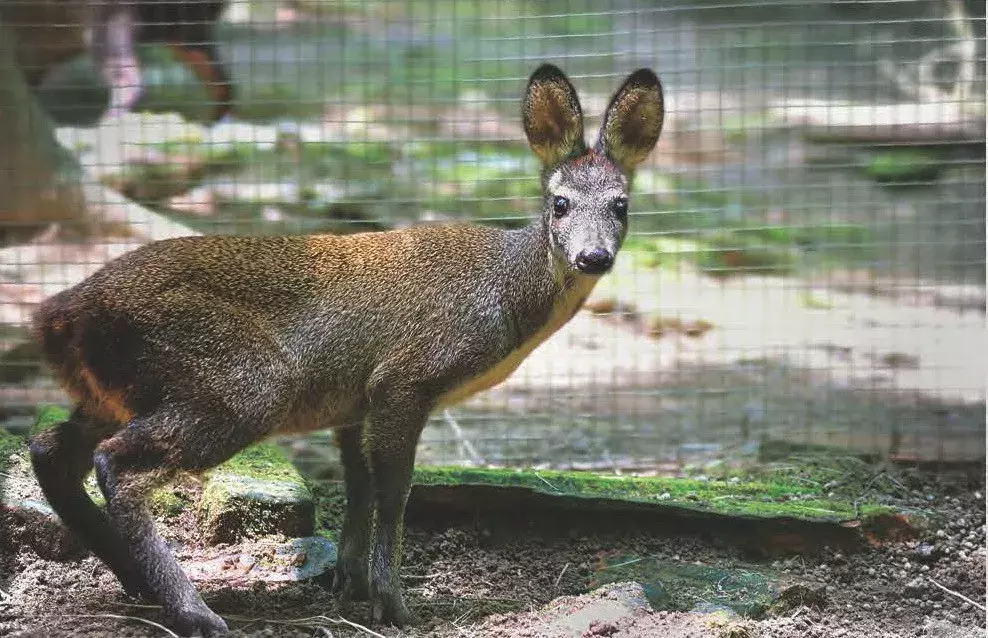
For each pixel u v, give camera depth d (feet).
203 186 43.52
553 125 24.40
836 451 32.55
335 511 28.07
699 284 43.32
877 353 39.01
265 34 59.16
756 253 46.16
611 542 26.99
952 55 46.62
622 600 22.86
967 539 27.94
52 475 21.91
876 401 35.78
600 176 23.58
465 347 23.06
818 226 46.06
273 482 26.16
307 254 23.04
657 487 28.14
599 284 42.34
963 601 25.61
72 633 21.08
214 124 43.62
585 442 33.63
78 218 38.93
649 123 24.63
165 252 22.16
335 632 22.12
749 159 53.21
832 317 41.73
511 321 23.40
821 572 26.43
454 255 23.49
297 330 22.45
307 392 22.75
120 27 41.57
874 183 46.39
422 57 64.49
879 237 47.67
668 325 40.37
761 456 32.50
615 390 34.55
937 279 42.52
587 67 57.67
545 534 27.14
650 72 24.22
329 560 24.77
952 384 36.91
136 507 21.01
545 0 47.98
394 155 51.60
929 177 51.42
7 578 23.57
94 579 23.62
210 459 21.44
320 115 53.47
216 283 22.00
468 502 26.99
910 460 31.94
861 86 47.88
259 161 45.11
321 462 31.14
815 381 37.32
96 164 39.99
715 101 55.67
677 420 35.09
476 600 24.32
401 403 22.94
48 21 40.83
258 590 23.73
